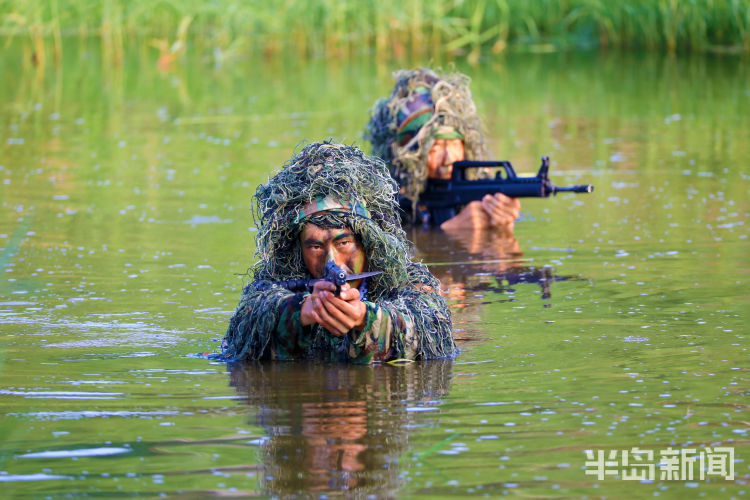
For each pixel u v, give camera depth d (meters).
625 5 63.31
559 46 65.81
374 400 11.97
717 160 31.62
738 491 9.44
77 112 42.91
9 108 43.91
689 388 12.24
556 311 16.47
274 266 13.88
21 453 10.42
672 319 15.72
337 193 13.42
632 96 45.91
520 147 34.12
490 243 22.62
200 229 23.08
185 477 9.83
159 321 15.88
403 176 24.91
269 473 9.90
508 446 10.50
